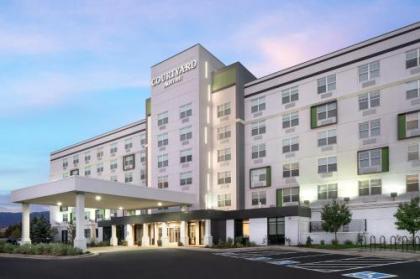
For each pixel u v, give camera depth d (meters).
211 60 50.88
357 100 38.72
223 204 46.44
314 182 40.56
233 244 36.69
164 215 44.62
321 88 41.50
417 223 28.66
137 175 62.28
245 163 46.75
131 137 64.56
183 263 22.03
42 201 40.81
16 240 44.88
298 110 43.00
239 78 48.19
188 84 49.62
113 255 29.11
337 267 19.02
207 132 48.44
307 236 36.41
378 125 37.03
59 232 70.94
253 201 45.25
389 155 35.91
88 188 33.34
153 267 20.27
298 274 16.81
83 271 19.16
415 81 35.31
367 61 38.53
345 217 33.88
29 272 19.20
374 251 26.98
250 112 47.22
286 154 43.25
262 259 23.72
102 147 69.56
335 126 39.88
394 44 37.00
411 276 15.80
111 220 50.66
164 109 51.94
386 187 35.62
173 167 49.59
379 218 35.41
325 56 41.75
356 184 37.56
